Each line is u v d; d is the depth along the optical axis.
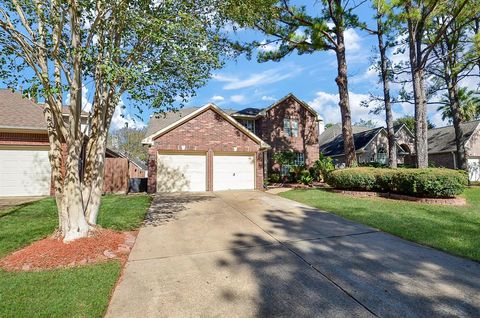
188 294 3.42
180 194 12.31
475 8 12.09
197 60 6.52
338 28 13.76
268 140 19.45
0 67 4.86
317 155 20.59
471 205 8.58
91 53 4.78
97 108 5.64
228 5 7.69
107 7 4.91
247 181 14.80
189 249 5.07
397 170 10.29
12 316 2.87
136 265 4.34
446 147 24.22
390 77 16.92
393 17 13.01
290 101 20.34
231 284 3.67
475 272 3.92
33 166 11.65
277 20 13.72
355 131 31.12
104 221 6.76
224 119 14.41
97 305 3.12
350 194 11.27
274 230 6.25
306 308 3.08
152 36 5.05
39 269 4.05
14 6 4.74
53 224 6.47
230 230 6.30
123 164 12.97
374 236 5.69
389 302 3.18
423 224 6.32
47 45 4.93
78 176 5.12
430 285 3.56
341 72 14.02
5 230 5.94
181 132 13.58
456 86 17.44
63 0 4.49
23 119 11.75
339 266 4.20
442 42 16.62
